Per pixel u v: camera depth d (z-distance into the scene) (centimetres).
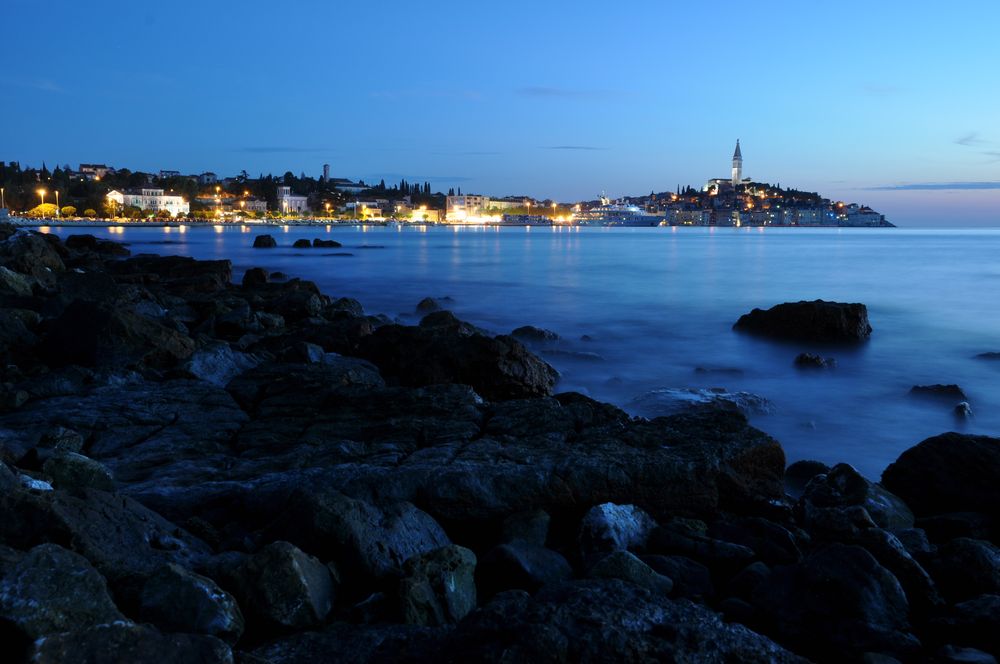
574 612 421
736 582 647
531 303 3725
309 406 1114
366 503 664
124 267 4047
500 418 1012
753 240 16575
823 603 571
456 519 761
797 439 1420
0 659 387
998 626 550
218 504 780
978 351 2398
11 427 977
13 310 1697
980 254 9431
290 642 502
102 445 959
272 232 17688
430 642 441
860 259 8150
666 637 410
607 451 851
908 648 532
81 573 423
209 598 480
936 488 902
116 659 376
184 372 1313
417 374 1470
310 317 2252
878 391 1820
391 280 5053
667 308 3531
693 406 1527
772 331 2633
